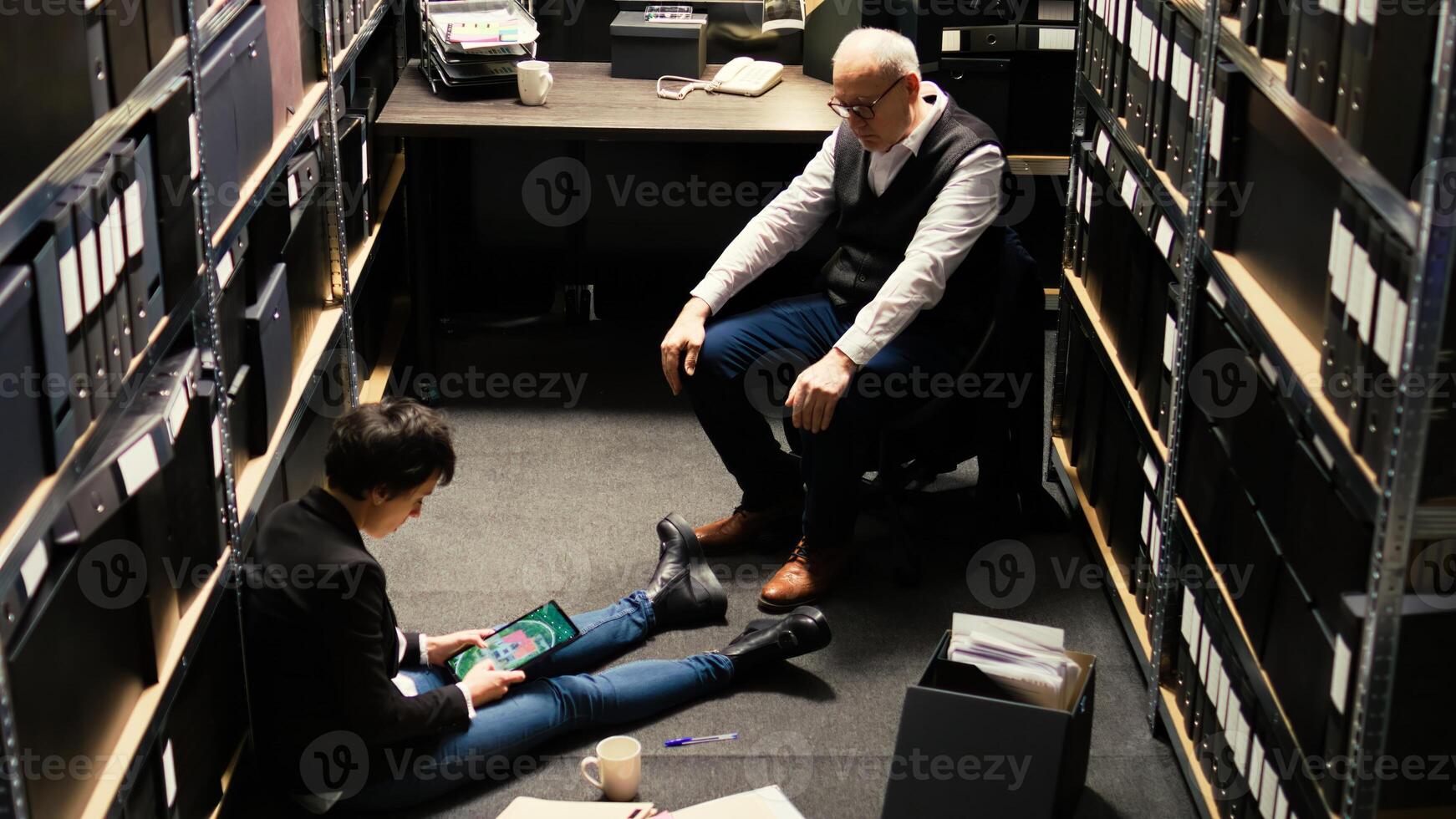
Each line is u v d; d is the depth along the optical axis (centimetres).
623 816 210
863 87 269
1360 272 154
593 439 352
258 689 213
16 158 134
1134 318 263
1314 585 173
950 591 288
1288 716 181
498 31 364
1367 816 158
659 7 393
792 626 255
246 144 225
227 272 215
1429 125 134
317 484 286
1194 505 226
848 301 296
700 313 293
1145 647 251
